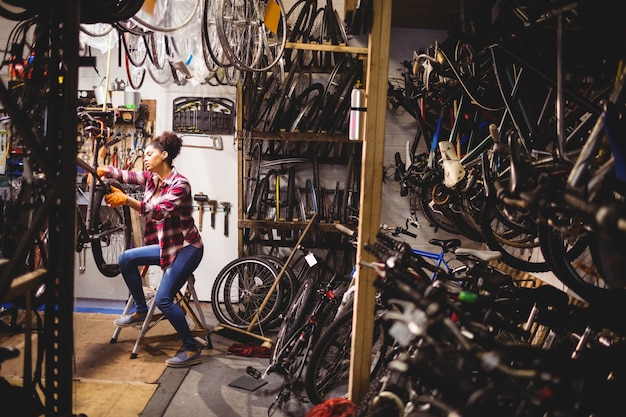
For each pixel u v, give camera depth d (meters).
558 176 2.09
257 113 4.70
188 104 4.91
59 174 2.10
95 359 3.61
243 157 4.85
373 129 2.46
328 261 4.96
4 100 1.85
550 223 1.74
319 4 4.80
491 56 2.97
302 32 4.56
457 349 1.60
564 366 1.63
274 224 4.69
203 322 4.01
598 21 2.19
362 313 2.56
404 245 2.46
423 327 1.56
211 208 4.97
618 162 1.61
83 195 4.61
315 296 3.72
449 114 4.42
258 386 3.32
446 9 4.21
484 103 3.56
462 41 3.59
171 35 3.42
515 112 2.81
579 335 2.19
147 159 3.64
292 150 4.95
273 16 3.48
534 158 2.57
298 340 3.26
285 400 3.04
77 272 4.79
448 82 3.74
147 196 3.79
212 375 3.47
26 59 2.25
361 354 2.59
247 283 4.66
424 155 4.39
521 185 1.94
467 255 3.01
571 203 1.50
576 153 2.07
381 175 2.48
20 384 2.77
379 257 2.07
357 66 4.54
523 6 2.67
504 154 2.91
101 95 4.72
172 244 3.56
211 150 4.96
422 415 1.58
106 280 4.80
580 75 2.88
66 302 2.15
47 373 2.19
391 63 4.84
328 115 4.60
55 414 2.17
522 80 2.79
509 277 2.66
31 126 2.06
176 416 2.92
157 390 3.19
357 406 2.43
